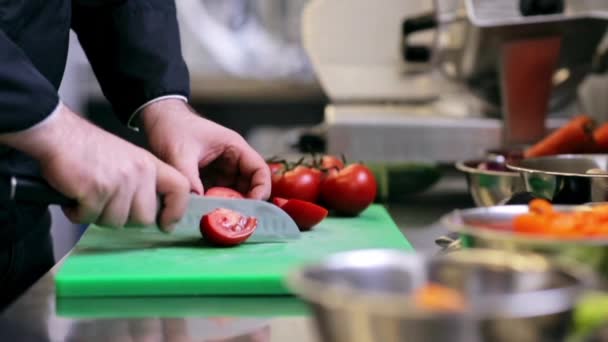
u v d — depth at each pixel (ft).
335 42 8.26
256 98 12.64
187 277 3.61
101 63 5.37
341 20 8.23
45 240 5.47
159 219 4.02
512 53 6.97
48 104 3.71
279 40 13.21
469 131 7.34
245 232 4.33
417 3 8.14
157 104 5.22
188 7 13.07
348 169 5.34
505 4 7.02
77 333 3.01
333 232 4.78
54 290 3.66
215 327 3.09
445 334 2.10
